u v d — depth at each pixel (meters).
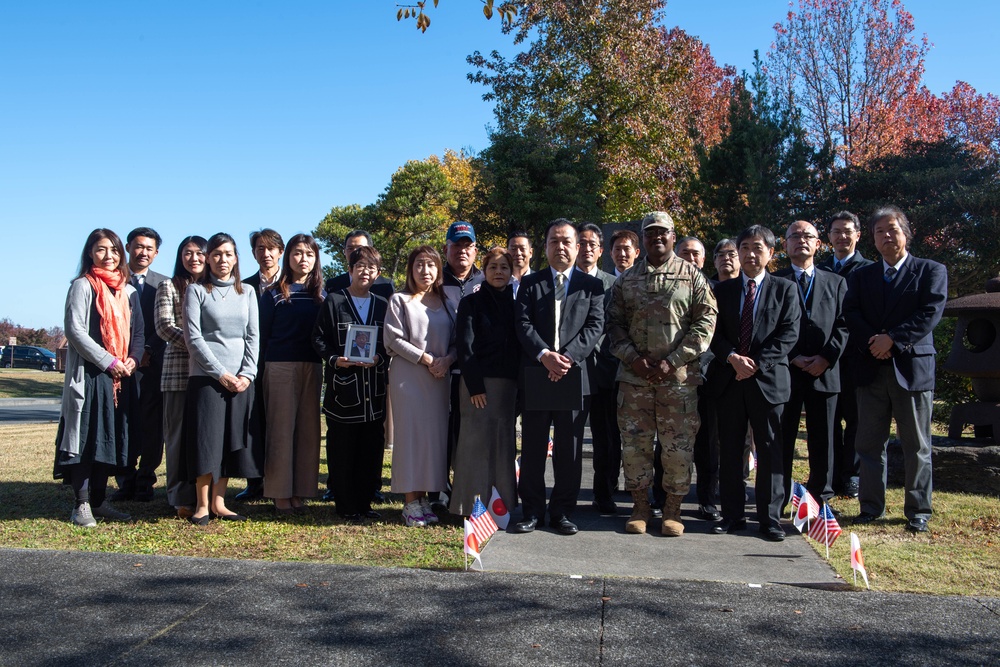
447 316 6.02
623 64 28.98
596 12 28.09
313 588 4.00
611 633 3.47
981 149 28.30
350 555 4.82
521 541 5.14
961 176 22.56
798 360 6.05
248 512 6.14
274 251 6.46
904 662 3.22
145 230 6.80
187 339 5.55
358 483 5.97
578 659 3.22
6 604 3.77
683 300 5.43
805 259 6.43
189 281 5.88
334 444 5.88
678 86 30.23
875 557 4.83
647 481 5.58
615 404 6.79
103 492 5.91
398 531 5.49
